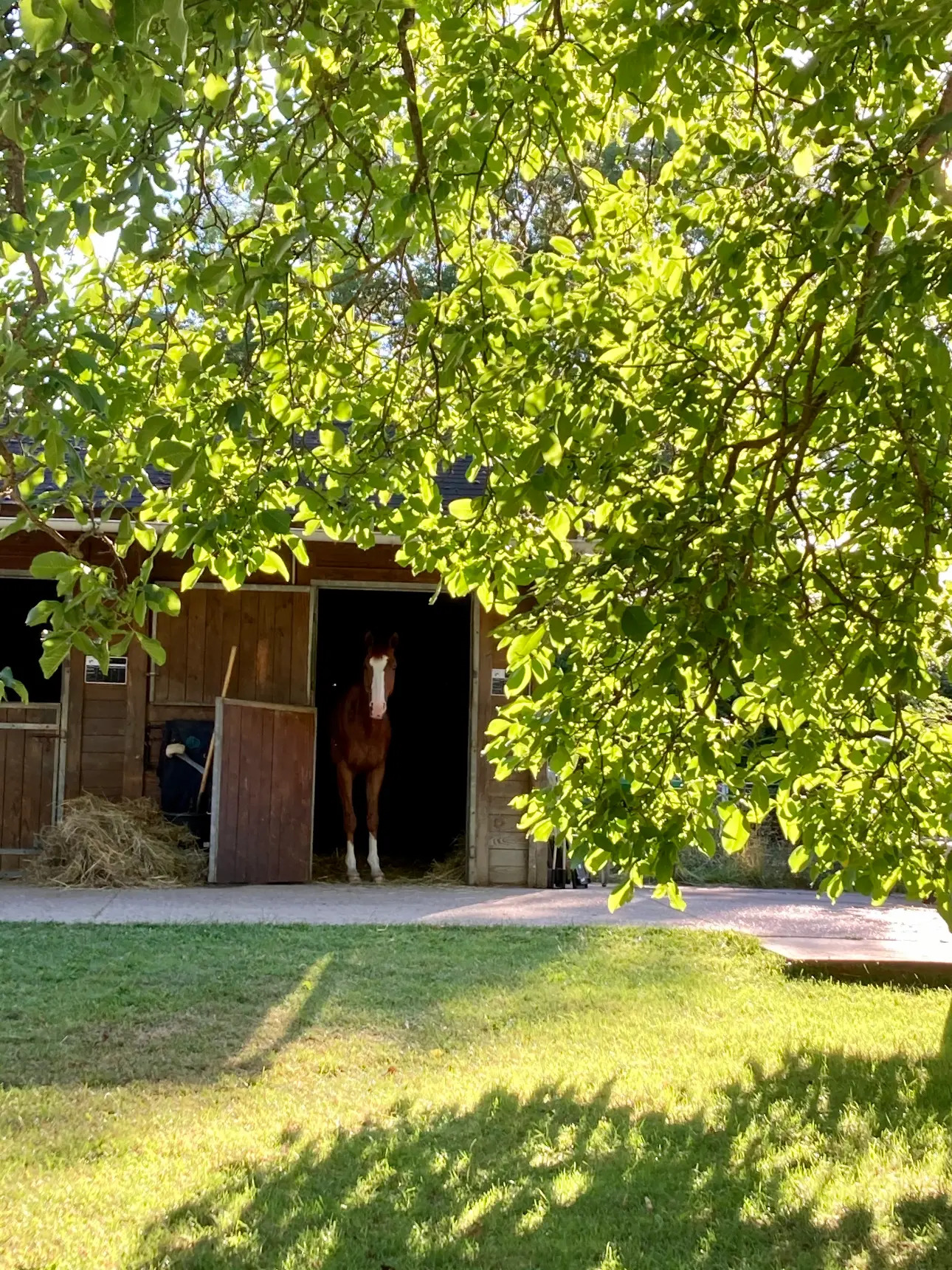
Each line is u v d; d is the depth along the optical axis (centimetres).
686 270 481
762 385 480
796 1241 399
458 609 1709
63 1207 426
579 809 471
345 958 833
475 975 794
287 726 1226
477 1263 384
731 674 372
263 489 437
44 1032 644
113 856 1167
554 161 707
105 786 1236
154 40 304
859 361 386
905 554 414
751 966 848
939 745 496
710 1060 609
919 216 401
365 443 509
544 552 505
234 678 1255
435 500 514
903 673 392
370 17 381
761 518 381
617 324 411
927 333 348
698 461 410
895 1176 448
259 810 1202
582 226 551
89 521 394
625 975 807
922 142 359
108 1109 535
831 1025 686
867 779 471
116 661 1244
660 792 458
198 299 471
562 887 1244
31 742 1229
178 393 460
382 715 1260
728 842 473
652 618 373
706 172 535
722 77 511
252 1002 713
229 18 333
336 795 1688
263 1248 396
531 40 475
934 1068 586
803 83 396
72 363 311
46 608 362
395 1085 576
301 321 504
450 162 458
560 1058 616
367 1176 456
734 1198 433
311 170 416
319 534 1173
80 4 236
